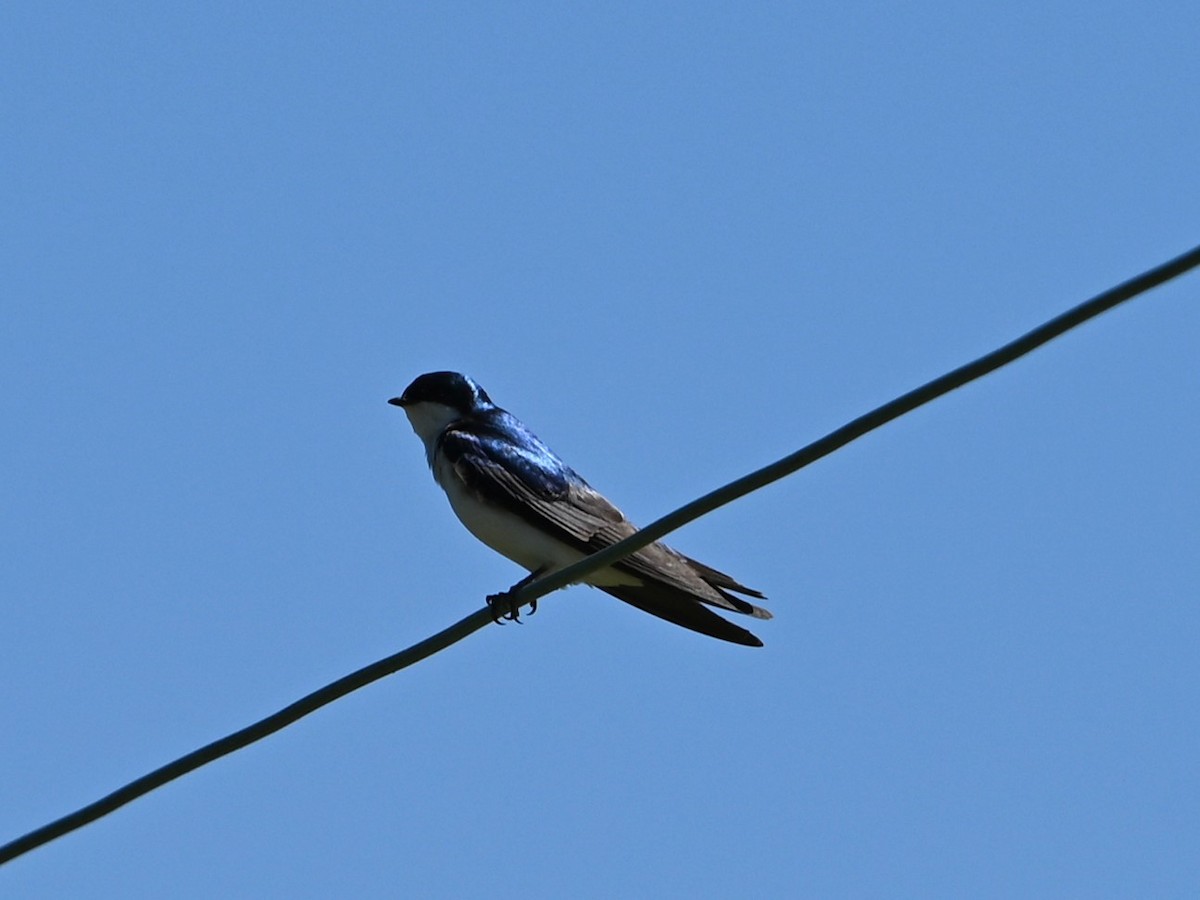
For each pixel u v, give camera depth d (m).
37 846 9.65
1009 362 8.21
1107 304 7.87
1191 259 7.62
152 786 9.62
